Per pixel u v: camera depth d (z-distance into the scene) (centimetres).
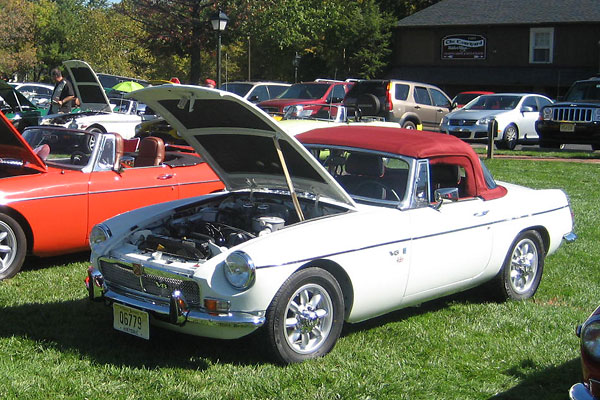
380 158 561
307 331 470
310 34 3775
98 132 736
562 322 576
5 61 4141
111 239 509
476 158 604
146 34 3164
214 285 440
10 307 569
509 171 1430
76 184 691
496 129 1853
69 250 702
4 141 678
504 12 3678
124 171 741
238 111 489
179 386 425
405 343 520
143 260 477
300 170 523
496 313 597
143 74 3800
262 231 495
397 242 512
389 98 1859
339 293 482
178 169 788
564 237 674
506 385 454
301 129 1179
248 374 445
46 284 639
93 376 440
